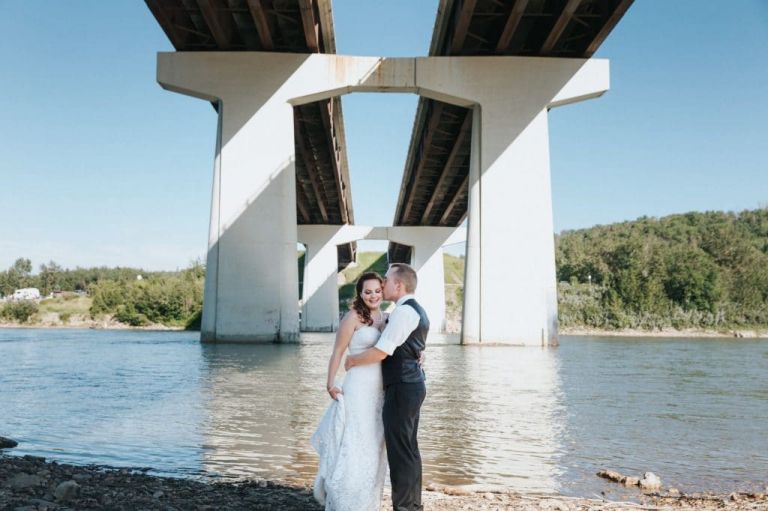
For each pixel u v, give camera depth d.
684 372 23.45
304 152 54.09
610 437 10.27
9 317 101.12
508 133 36.66
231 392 15.48
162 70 36.78
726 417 12.64
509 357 28.42
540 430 10.83
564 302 81.94
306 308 76.38
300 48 38.12
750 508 6.12
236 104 36.78
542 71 36.75
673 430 11.03
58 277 176.12
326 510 5.14
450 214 77.31
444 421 11.61
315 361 24.78
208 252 36.59
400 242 79.81
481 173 36.59
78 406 13.08
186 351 31.05
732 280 83.06
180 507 5.71
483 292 35.84
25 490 6.02
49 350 33.59
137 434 9.96
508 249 36.06
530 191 36.41
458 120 47.22
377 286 5.38
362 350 5.27
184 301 91.62
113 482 6.66
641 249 102.38
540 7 34.16
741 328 74.19
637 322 75.56
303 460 8.22
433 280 79.75
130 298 94.00
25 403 13.50
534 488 7.08
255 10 32.06
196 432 10.14
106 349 33.91
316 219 84.81
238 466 7.87
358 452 5.11
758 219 138.62
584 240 155.25
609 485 7.26
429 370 21.91
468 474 7.71
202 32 37.75
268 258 36.19
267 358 26.42
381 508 5.95
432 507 5.99
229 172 36.53
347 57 36.78
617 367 25.06
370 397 5.21
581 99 37.28
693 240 110.06
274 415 11.90
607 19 32.62
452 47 37.16
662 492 6.98
